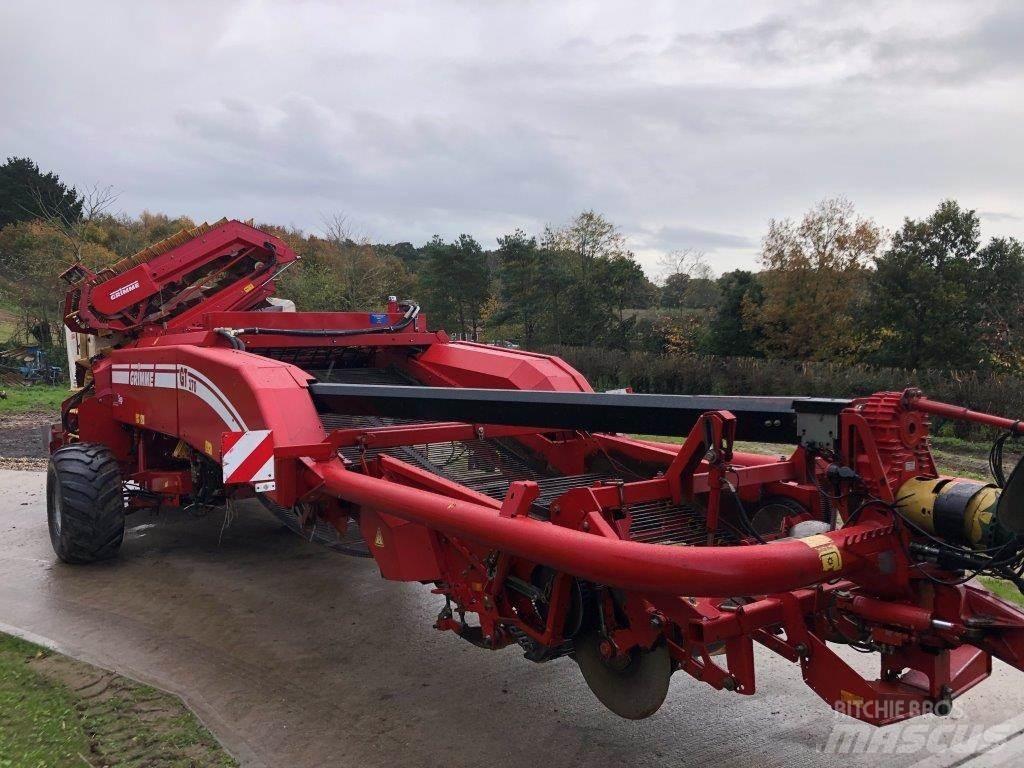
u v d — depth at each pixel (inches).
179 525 284.0
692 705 149.2
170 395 203.3
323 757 131.0
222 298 264.1
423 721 143.6
